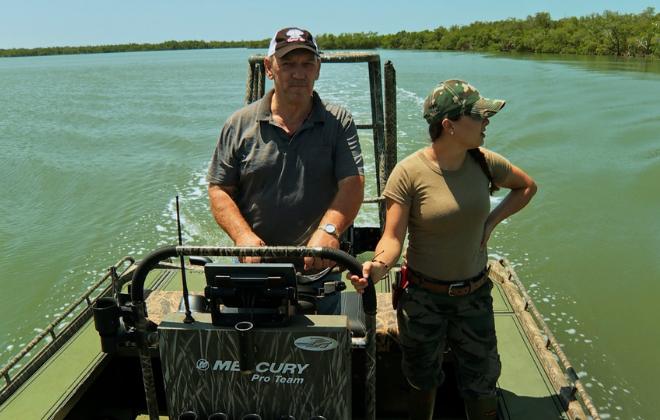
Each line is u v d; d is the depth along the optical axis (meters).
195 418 1.84
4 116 24.02
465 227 2.16
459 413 3.09
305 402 1.80
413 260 2.28
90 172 12.86
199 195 10.77
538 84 29.59
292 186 2.23
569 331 6.64
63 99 31.02
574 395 2.60
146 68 64.69
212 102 26.94
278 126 2.21
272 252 1.70
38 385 2.72
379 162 3.36
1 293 7.29
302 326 1.74
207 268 1.70
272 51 2.16
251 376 1.78
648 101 23.11
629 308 7.02
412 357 2.33
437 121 2.08
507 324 3.22
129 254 8.26
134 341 1.97
